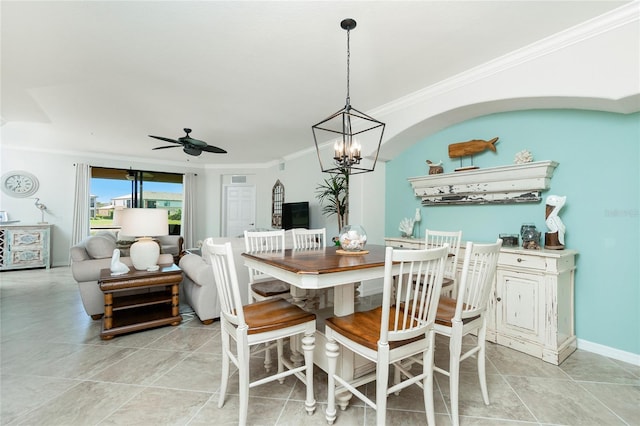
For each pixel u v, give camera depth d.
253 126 4.60
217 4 1.90
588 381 2.00
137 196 7.33
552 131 2.70
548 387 1.94
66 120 4.33
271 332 1.59
